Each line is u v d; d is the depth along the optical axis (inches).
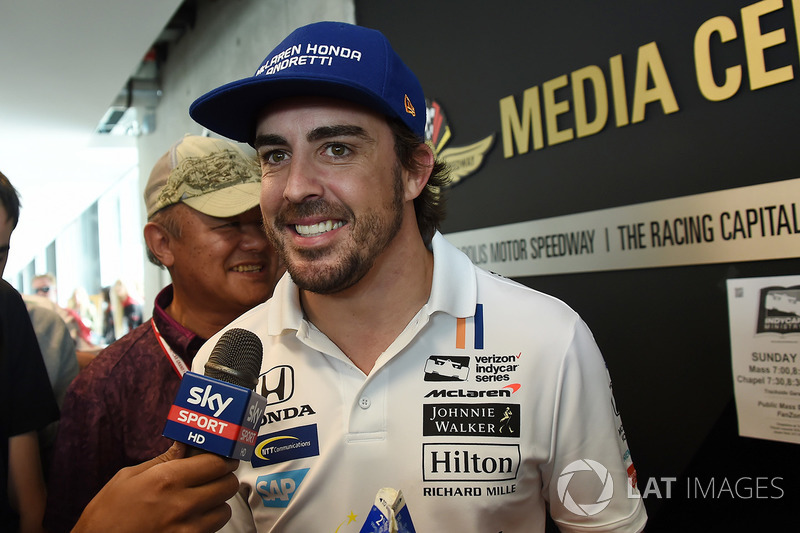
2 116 234.8
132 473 30.5
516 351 37.2
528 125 85.0
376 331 38.6
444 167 45.9
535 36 84.0
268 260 56.3
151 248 56.6
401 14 109.3
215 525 30.1
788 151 57.4
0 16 151.3
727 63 62.2
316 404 37.7
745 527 61.8
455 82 97.7
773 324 58.9
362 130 34.9
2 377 50.8
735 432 62.5
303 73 33.0
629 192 72.3
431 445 35.9
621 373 74.3
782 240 57.6
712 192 63.5
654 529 70.4
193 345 51.3
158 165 56.6
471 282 39.6
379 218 35.6
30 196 395.2
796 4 56.4
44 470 60.3
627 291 72.9
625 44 72.3
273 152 36.7
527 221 85.4
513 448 35.6
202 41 195.3
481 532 35.1
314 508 36.6
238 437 30.2
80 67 187.5
